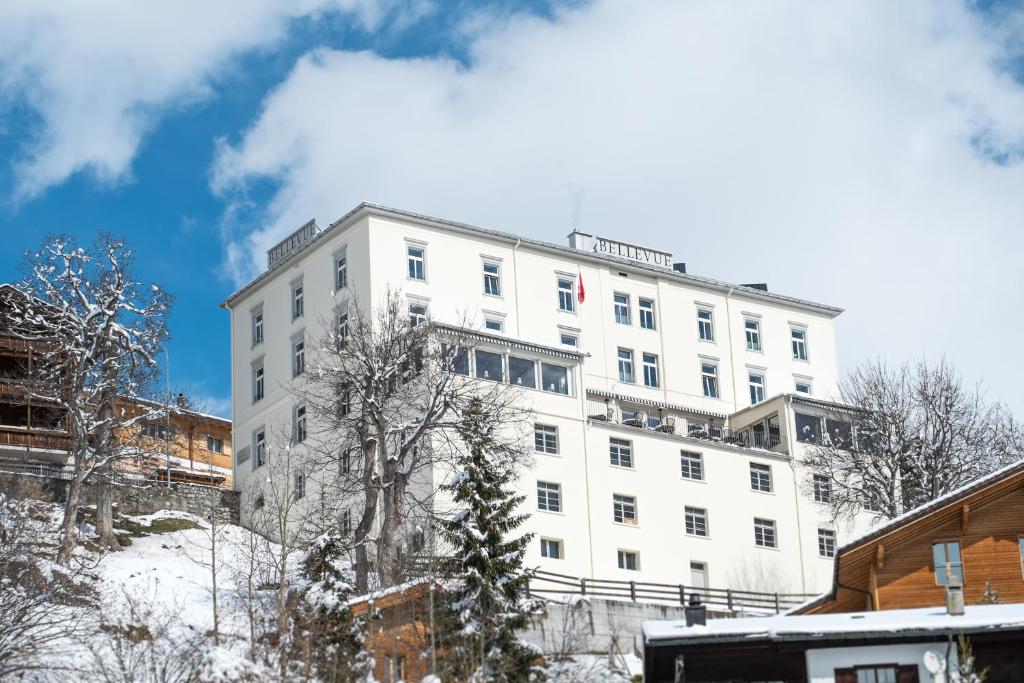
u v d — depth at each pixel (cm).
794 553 8562
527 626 5138
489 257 8888
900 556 4738
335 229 8719
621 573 7919
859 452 8350
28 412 7938
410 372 7519
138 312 7825
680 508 8262
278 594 5281
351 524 7681
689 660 4091
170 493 8138
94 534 7256
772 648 4053
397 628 4991
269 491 8238
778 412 8969
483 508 5306
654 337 9419
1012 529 4709
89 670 4988
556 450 7944
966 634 3912
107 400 7594
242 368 9275
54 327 7638
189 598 6238
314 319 8756
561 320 9062
